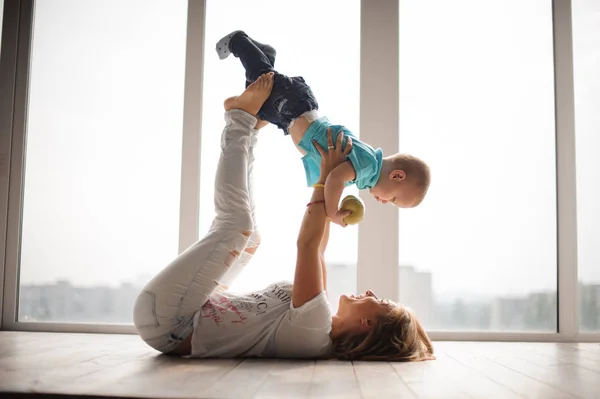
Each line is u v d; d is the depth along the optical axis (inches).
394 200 86.7
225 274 88.3
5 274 121.6
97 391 55.8
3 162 123.7
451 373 72.4
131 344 97.9
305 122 87.8
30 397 55.1
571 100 117.4
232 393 56.2
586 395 59.0
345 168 80.6
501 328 115.0
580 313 116.5
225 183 83.5
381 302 83.6
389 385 62.9
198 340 79.2
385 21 118.6
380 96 117.3
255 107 86.5
